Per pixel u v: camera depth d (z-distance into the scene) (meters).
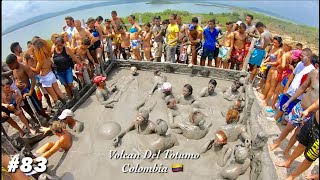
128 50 9.59
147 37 8.97
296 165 5.41
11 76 5.67
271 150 5.80
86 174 4.90
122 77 8.34
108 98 7.09
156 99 6.98
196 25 8.34
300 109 4.90
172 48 8.70
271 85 7.05
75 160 5.20
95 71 7.76
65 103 6.91
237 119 5.79
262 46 7.66
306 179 5.01
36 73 6.12
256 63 7.96
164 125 5.24
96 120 6.32
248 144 5.17
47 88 6.46
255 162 4.55
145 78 8.23
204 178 4.76
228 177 4.65
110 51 8.77
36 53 5.96
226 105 6.83
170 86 6.70
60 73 6.75
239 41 8.04
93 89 7.48
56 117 6.25
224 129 5.64
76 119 6.36
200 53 8.73
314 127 4.06
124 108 6.75
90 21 8.05
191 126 5.68
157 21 8.87
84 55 7.55
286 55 6.44
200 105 6.62
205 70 8.12
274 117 6.91
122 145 5.47
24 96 5.70
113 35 9.56
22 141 5.50
